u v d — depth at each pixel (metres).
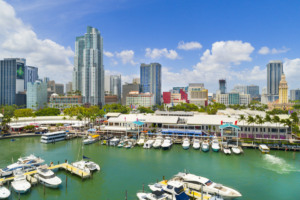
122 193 51.06
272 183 56.66
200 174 62.66
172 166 69.44
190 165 70.19
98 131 116.25
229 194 46.28
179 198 43.88
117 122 118.62
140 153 84.38
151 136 106.06
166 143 91.00
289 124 92.62
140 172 64.31
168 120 111.31
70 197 49.16
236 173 63.25
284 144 87.44
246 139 96.69
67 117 161.38
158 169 66.75
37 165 65.25
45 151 87.88
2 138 109.06
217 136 101.75
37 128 130.38
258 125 97.44
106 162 73.56
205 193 48.66
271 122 98.19
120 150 88.81
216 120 107.00
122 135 109.56
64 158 78.19
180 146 93.69
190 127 106.25
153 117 118.19
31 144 100.19
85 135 115.69
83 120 151.38
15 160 76.38
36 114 184.62
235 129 98.94
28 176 55.75
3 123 120.88
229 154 80.81
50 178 54.31
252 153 82.88
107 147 93.94
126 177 60.53
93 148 92.38
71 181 57.44
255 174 62.50
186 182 51.19
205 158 77.25
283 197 49.38
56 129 129.75
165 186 48.44
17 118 142.62
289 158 76.75
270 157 78.00
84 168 61.50
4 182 54.56
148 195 45.16
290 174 62.50
